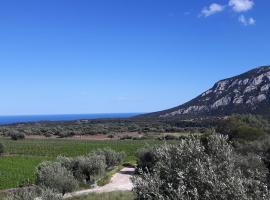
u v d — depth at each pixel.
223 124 60.38
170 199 8.61
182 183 8.84
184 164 9.82
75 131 176.75
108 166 72.75
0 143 104.44
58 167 45.25
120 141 137.50
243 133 55.62
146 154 51.12
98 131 178.00
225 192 8.25
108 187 50.91
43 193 22.84
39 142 137.25
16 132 156.88
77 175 55.19
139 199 9.34
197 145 9.99
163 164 9.98
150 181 9.27
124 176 62.59
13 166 78.06
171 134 132.62
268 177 10.35
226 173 9.05
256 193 8.41
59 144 128.38
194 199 8.48
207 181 8.61
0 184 55.81
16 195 22.45
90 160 57.66
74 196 39.81
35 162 85.06
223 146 9.92
